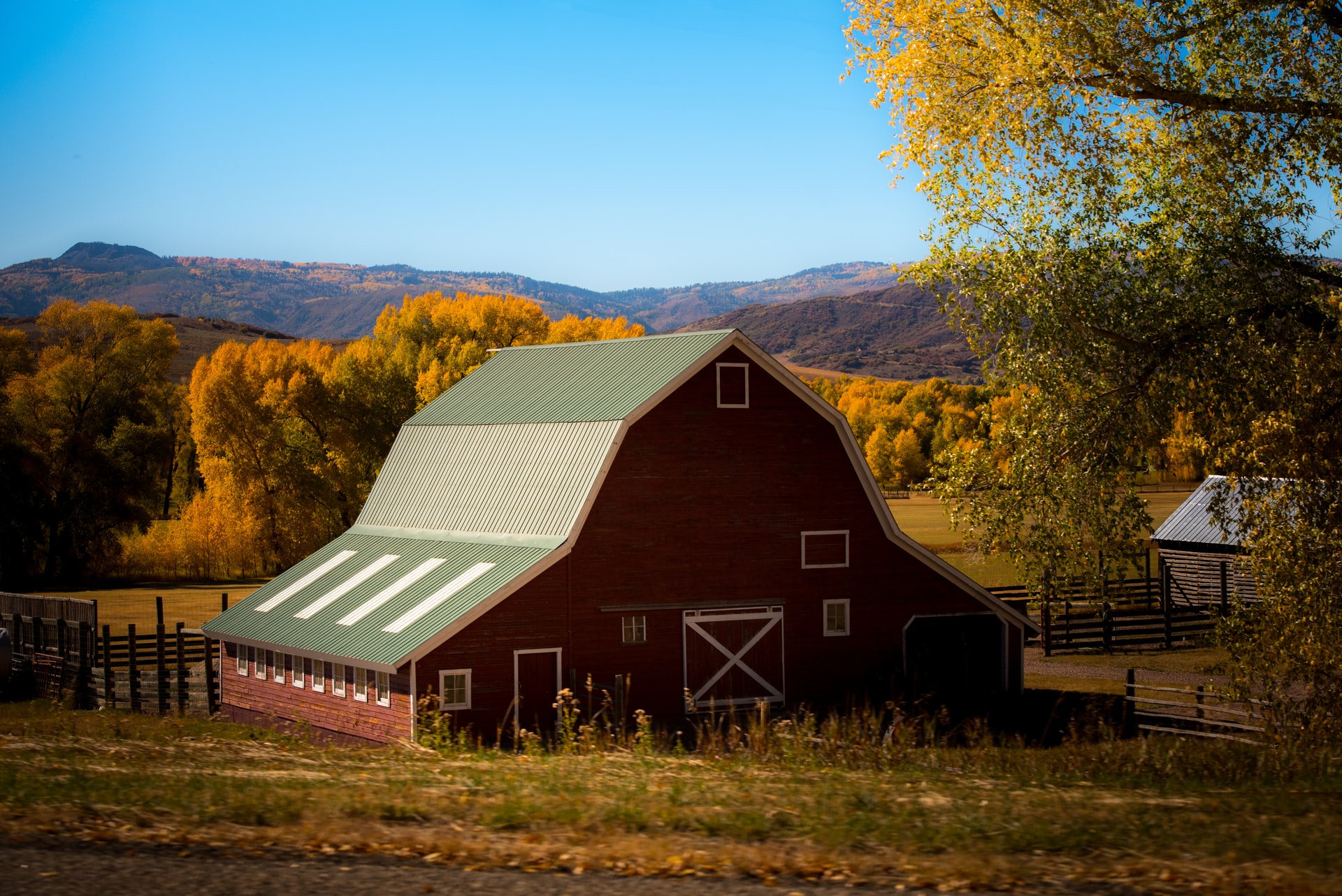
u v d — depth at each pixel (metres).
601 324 102.94
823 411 31.83
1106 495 19.86
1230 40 18.47
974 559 21.22
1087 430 19.59
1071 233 19.66
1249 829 10.01
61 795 10.72
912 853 9.41
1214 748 15.41
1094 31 18.48
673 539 30.03
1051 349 19.69
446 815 10.49
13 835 9.45
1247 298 19.20
